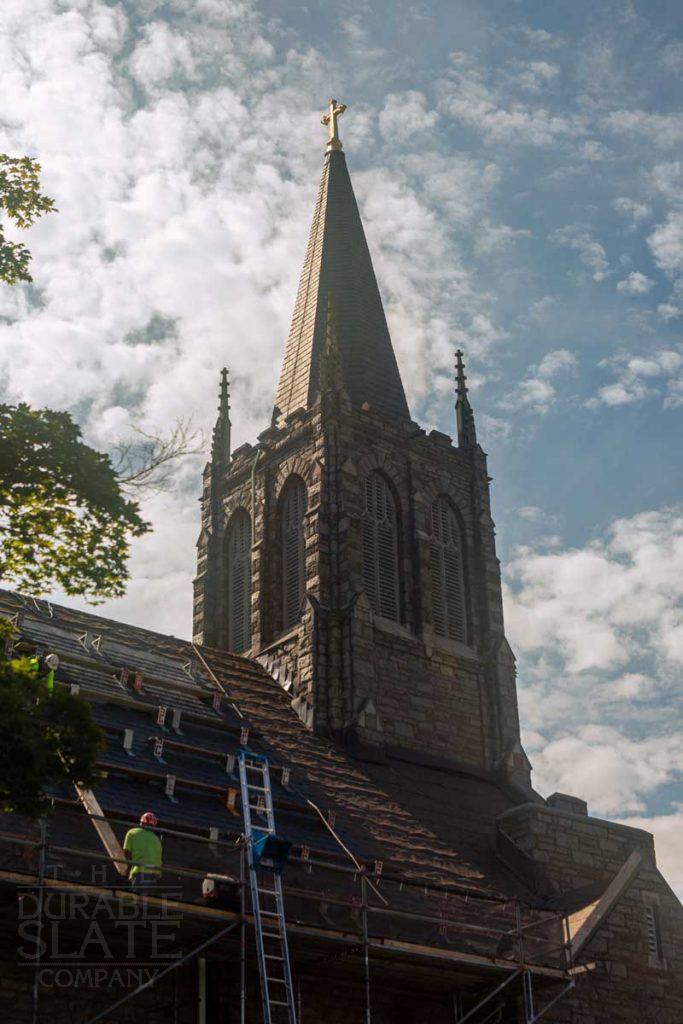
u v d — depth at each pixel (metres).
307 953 35.28
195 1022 33.69
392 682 53.31
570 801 51.69
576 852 46.94
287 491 58.16
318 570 54.19
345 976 37.12
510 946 40.25
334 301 63.38
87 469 25.34
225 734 45.50
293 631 53.84
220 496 61.28
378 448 58.16
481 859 46.62
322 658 52.41
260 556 57.12
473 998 39.19
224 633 58.59
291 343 63.62
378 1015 38.28
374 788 48.31
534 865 45.88
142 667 47.16
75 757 24.98
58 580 26.52
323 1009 36.91
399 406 62.00
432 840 46.31
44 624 46.56
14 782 23.58
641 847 48.22
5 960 31.69
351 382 61.12
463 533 59.59
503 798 53.03
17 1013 31.39
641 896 44.06
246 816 36.50
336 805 45.09
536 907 41.66
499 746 55.00
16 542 26.06
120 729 40.75
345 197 67.31
